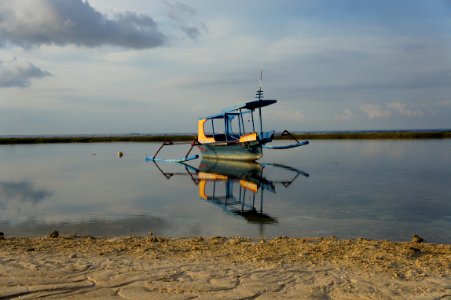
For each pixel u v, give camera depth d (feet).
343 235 36.86
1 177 85.05
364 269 21.99
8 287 18.80
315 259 24.36
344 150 164.96
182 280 19.93
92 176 88.38
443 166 97.66
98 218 45.19
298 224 41.70
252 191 66.18
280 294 18.16
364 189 65.10
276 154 156.15
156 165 114.83
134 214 47.57
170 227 40.60
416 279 20.26
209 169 103.71
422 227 39.78
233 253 26.14
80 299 17.46
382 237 36.14
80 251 26.66
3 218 45.01
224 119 124.67
